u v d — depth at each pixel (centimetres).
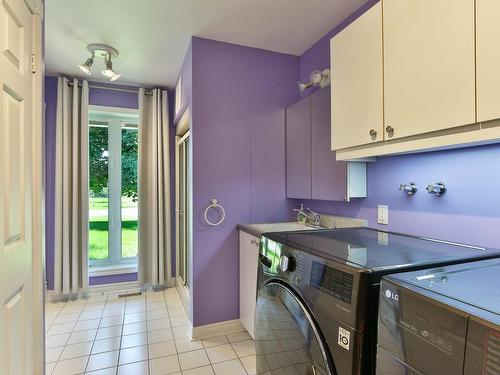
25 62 124
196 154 230
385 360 72
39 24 137
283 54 260
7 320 105
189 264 253
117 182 351
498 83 86
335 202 221
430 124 105
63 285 300
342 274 90
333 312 91
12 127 111
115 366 190
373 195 183
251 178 246
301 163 227
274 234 146
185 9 198
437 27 102
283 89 259
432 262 94
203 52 234
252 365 192
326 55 230
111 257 348
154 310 279
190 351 208
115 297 312
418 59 109
